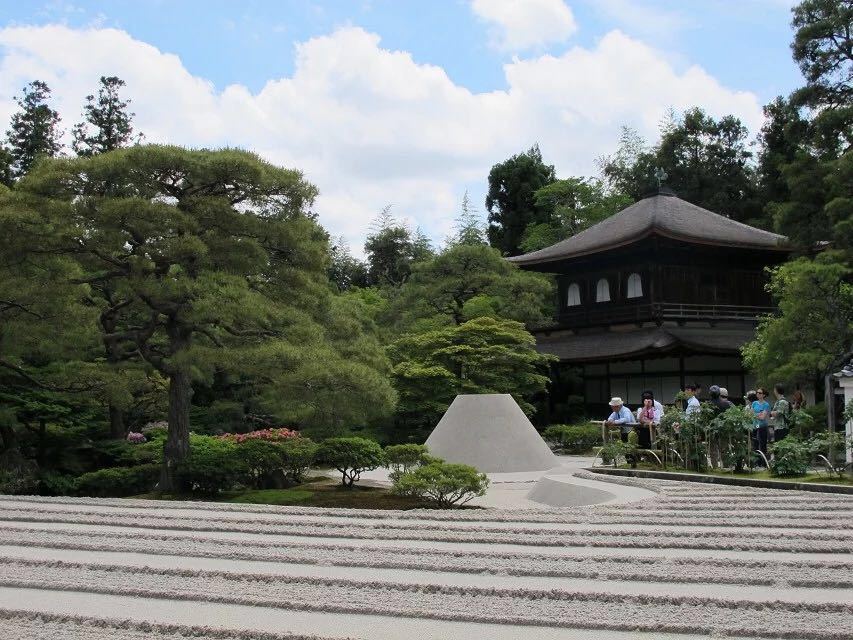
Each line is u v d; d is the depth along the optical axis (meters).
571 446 31.47
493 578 8.02
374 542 10.05
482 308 36.94
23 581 8.04
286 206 18.73
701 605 6.95
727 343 35.44
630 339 36.66
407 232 66.44
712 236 36.91
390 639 6.18
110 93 45.66
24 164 43.12
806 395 33.53
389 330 38.16
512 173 62.53
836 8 31.52
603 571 8.12
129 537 10.61
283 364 17.19
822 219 31.91
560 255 39.81
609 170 63.84
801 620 6.47
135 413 27.16
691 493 14.36
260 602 7.20
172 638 6.29
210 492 18.23
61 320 19.48
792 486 14.84
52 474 21.19
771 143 52.22
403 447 17.48
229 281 17.39
